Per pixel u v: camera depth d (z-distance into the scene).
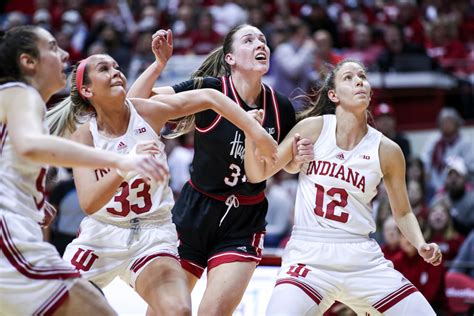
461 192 11.20
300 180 6.00
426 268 8.05
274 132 6.21
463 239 9.91
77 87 5.48
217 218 6.17
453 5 20.12
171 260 5.55
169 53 6.18
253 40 6.23
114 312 4.70
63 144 4.27
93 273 5.60
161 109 5.54
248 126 5.45
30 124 4.34
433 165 13.41
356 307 5.85
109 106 5.46
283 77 14.27
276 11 18.20
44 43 4.72
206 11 16.78
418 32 17.66
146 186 5.58
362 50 16.28
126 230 5.64
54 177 7.31
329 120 5.98
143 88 6.12
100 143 5.48
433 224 9.94
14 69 4.66
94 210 5.30
